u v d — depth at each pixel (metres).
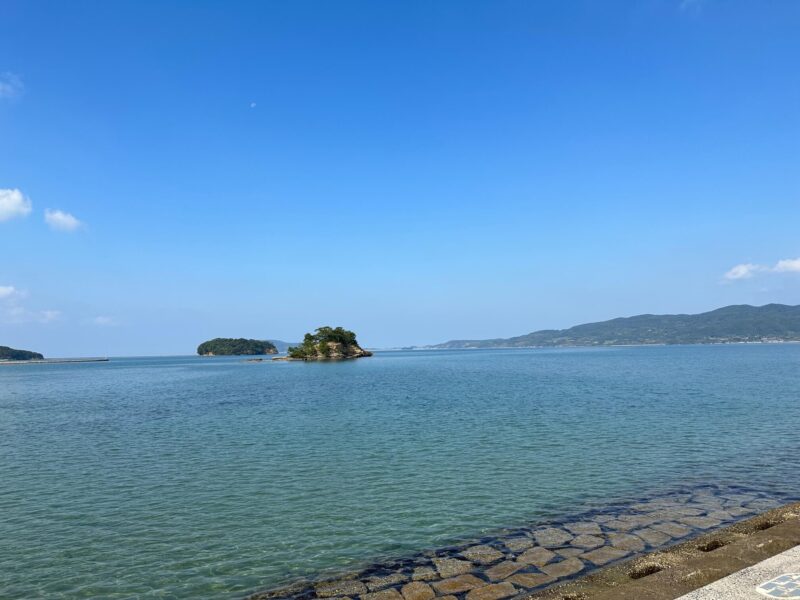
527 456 23.67
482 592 10.80
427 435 29.66
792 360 124.75
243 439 29.95
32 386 90.06
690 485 18.56
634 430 29.83
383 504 17.25
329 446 27.11
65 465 24.20
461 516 15.91
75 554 13.72
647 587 8.86
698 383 62.03
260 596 11.16
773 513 14.29
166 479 21.20
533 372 96.12
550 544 13.41
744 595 8.07
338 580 11.78
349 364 161.88
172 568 12.76
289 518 16.12
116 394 67.44
